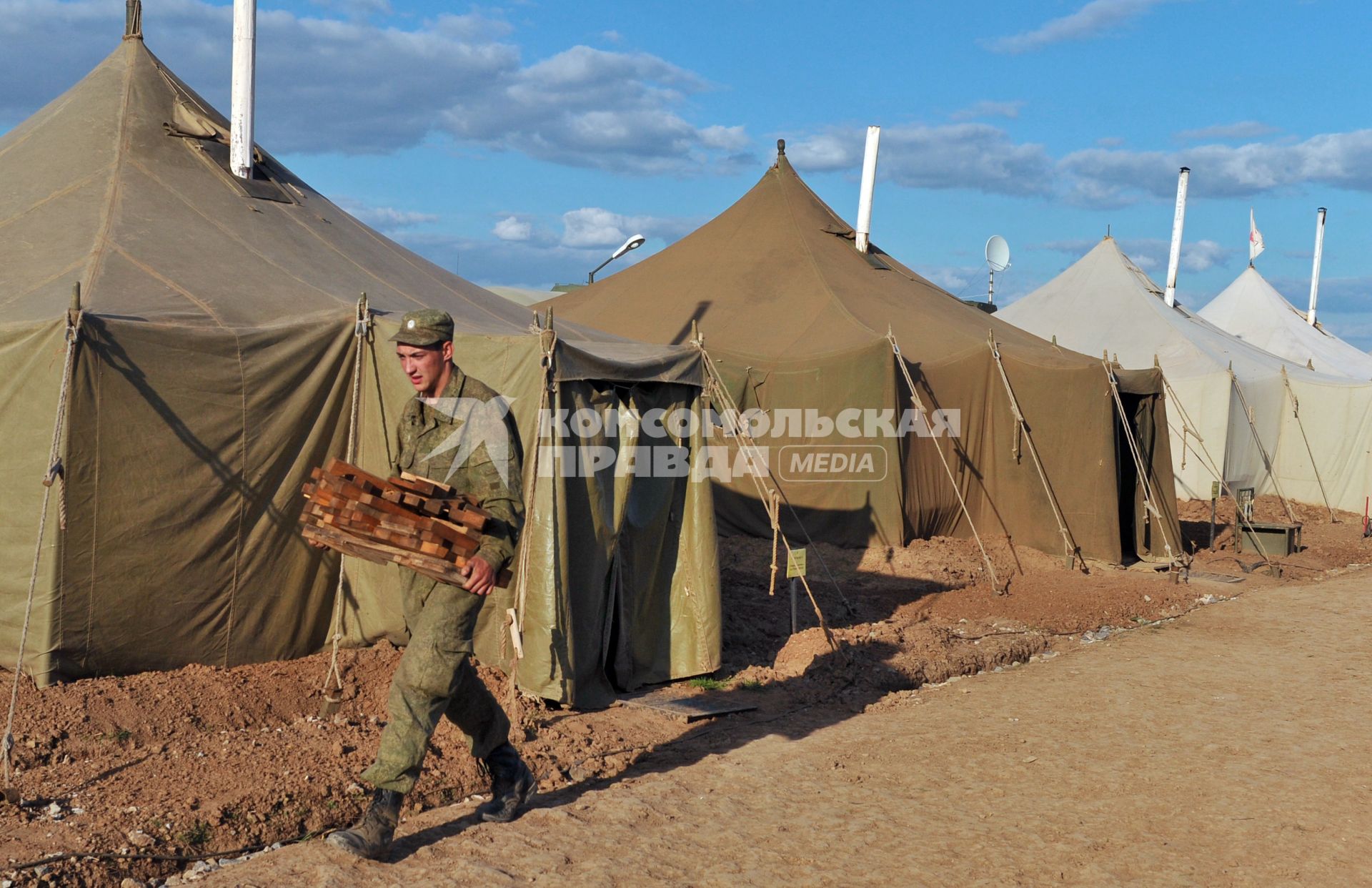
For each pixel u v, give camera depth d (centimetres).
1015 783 603
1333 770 632
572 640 729
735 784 591
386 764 457
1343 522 1998
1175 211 2677
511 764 520
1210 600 1245
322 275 870
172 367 682
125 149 923
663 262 1805
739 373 1406
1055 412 1451
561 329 955
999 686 842
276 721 648
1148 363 2139
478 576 458
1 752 539
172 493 685
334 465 449
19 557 654
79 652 656
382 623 760
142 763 555
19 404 658
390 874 457
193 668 693
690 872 471
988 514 1483
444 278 1059
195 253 819
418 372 482
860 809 556
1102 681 859
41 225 819
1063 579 1293
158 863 454
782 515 1399
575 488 744
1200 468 2030
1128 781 609
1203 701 795
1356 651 976
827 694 790
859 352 1347
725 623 978
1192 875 481
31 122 996
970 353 1456
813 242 1750
